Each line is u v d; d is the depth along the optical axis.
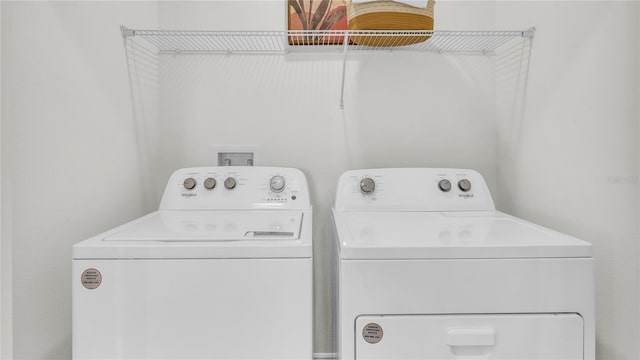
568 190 1.13
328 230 1.63
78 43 1.07
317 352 1.63
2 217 0.81
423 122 1.62
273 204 1.38
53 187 0.96
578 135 1.08
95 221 1.15
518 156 1.44
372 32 1.30
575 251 0.80
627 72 0.90
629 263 0.90
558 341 0.80
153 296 0.81
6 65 0.81
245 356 0.82
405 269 0.81
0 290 0.82
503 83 1.55
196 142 1.62
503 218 1.22
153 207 1.59
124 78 1.34
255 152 1.62
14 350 0.83
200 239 0.87
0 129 0.80
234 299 0.82
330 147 1.62
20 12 0.85
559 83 1.17
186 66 1.61
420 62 1.62
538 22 1.28
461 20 1.60
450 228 1.03
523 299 0.80
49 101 0.94
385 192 1.39
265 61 1.61
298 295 0.82
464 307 0.81
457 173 1.43
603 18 0.98
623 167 0.91
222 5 1.59
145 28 1.49
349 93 1.61
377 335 0.81
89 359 0.81
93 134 1.14
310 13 1.58
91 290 0.81
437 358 0.80
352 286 0.81
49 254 0.94
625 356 0.91
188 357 0.82
